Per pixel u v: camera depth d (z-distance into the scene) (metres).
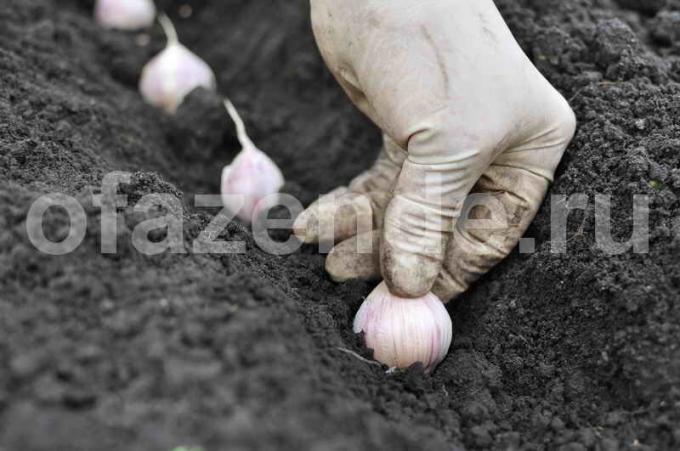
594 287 0.88
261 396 0.82
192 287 0.85
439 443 0.84
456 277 0.91
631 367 0.86
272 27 1.11
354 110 1.04
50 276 0.84
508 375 0.89
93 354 0.82
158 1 1.15
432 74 0.87
